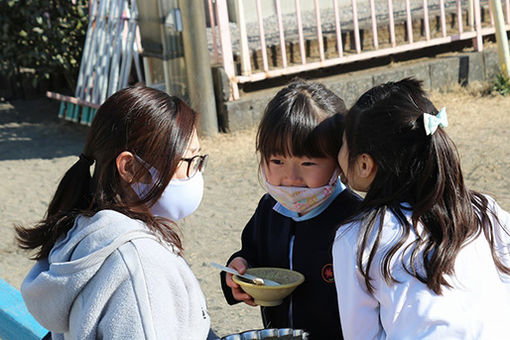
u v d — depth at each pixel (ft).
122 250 4.71
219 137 21.71
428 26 24.67
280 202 6.26
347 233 5.37
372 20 24.06
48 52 27.02
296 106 5.79
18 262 14.32
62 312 4.81
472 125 20.58
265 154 6.03
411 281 5.04
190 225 15.38
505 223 5.75
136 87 5.21
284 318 6.36
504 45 23.79
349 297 5.32
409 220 5.14
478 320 5.02
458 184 5.24
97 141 5.08
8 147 23.86
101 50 25.11
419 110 5.18
